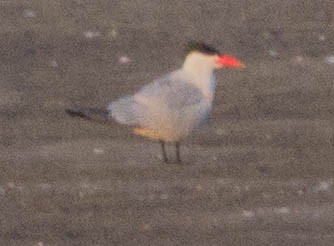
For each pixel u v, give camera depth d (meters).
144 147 15.42
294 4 22.34
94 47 20.20
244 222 13.05
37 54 19.78
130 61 19.59
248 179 14.31
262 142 15.73
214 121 16.58
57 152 15.14
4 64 19.23
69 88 18.11
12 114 16.70
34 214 13.27
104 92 17.98
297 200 13.66
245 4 22.44
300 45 20.42
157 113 14.43
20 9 22.08
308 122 16.55
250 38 20.78
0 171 14.47
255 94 17.81
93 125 16.14
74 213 13.30
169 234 12.77
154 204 13.52
